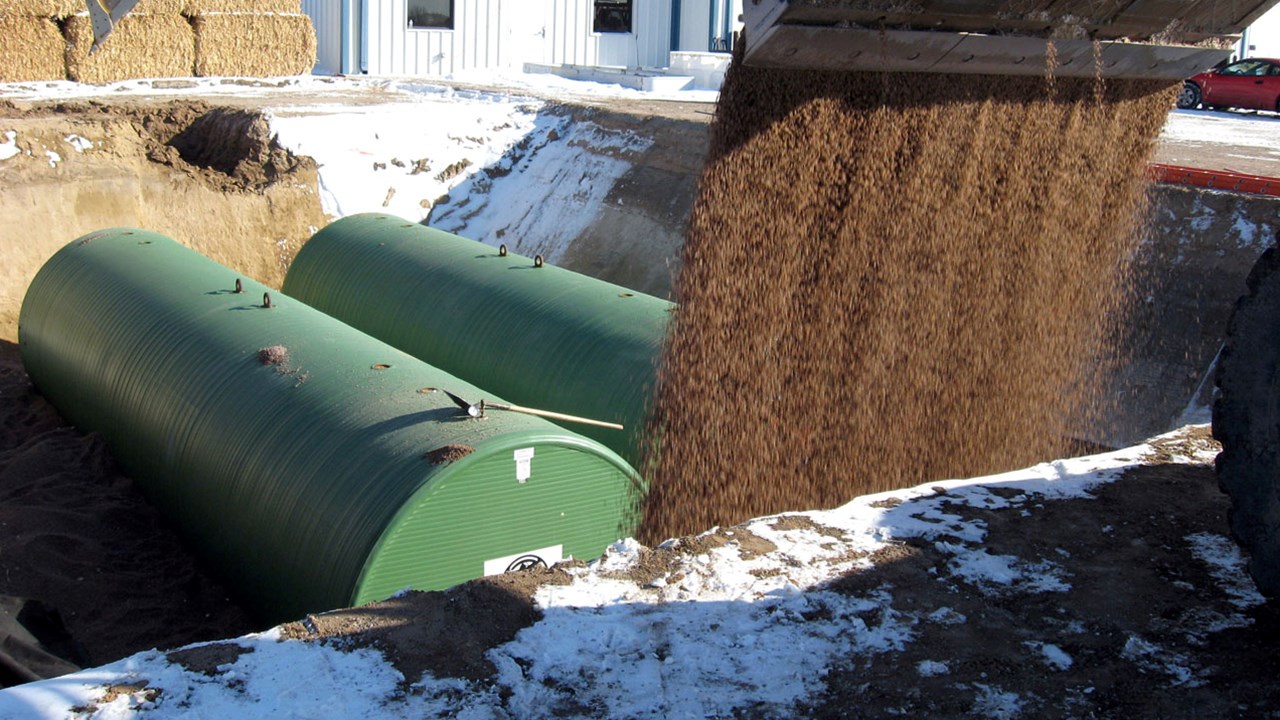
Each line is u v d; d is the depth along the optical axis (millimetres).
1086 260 8828
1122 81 7906
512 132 20219
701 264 6949
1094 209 8539
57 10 21391
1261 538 4473
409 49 27219
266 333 9445
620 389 9094
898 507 5719
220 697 3904
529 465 7125
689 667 4238
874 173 7188
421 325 11469
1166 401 11352
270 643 4266
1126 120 8250
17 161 15680
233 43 24328
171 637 8180
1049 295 8672
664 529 7844
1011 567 5105
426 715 3861
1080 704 4113
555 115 20422
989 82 7301
